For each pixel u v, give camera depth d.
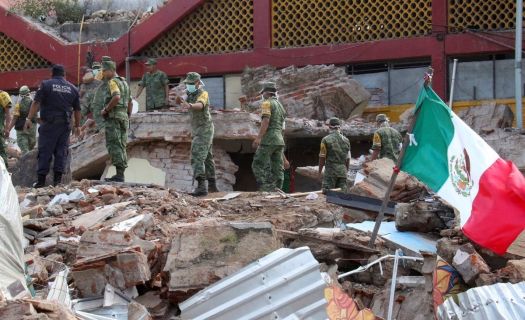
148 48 31.73
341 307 8.56
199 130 17.44
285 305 8.55
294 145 25.88
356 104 27.92
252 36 30.55
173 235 10.62
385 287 10.38
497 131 24.19
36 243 11.65
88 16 34.16
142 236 10.88
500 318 8.08
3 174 8.88
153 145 22.61
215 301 8.88
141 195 14.80
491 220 9.55
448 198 10.07
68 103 16.88
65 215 13.58
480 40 28.28
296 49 29.88
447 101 28.58
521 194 9.57
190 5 31.00
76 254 10.38
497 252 9.55
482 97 28.47
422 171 10.36
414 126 10.40
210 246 9.44
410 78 29.12
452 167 10.10
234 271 9.32
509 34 28.03
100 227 11.54
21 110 23.67
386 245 11.16
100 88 22.53
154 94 24.61
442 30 28.58
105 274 9.47
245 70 29.88
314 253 11.04
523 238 10.08
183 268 9.39
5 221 8.59
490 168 9.73
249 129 21.81
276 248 9.50
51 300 7.70
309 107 27.42
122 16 33.72
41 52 32.84
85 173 23.11
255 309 8.65
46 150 16.67
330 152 18.83
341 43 29.59
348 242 10.99
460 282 9.66
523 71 27.86
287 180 25.20
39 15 34.28
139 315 8.73
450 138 10.12
